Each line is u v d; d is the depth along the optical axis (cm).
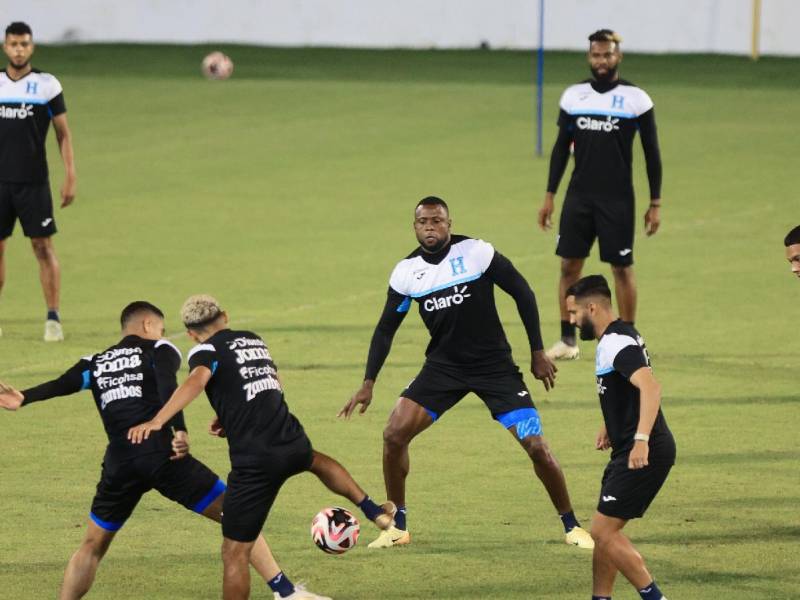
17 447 4016
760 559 3059
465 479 3719
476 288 3241
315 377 4747
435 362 3288
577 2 14312
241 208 7981
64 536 3278
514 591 2911
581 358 5062
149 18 14812
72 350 5106
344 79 12862
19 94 5166
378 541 3216
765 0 13900
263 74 13138
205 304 2950
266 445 2798
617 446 2800
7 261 6750
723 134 10119
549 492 3219
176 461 2855
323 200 8169
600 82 4981
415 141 10000
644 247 6938
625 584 2975
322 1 14700
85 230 7438
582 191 5000
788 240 3152
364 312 5703
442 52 14388
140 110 11275
